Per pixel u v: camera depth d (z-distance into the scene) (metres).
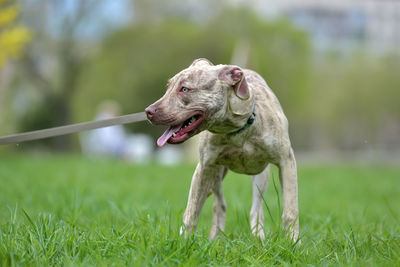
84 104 38.44
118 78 38.28
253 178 5.83
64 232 4.35
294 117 47.41
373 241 4.72
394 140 53.72
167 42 38.34
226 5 41.12
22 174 11.34
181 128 4.40
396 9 78.25
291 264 4.03
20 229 4.62
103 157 18.75
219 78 4.41
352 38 78.50
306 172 15.65
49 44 34.66
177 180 11.38
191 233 4.37
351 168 18.75
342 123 52.44
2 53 17.28
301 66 41.34
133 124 38.28
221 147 4.76
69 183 9.59
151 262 3.73
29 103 36.09
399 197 10.38
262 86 5.01
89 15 35.22
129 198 7.78
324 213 7.10
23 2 32.22
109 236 4.34
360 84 50.25
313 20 79.25
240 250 4.20
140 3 40.66
